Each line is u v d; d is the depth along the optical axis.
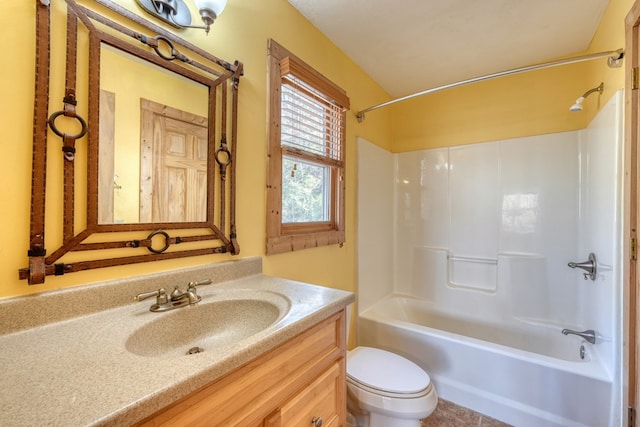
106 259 0.85
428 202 2.55
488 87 2.32
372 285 2.32
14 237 0.70
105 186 0.84
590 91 1.62
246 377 0.65
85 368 0.54
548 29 1.72
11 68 0.69
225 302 0.97
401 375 1.35
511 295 2.14
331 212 1.93
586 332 1.69
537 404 1.47
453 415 1.61
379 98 2.49
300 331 0.78
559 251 2.03
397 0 1.50
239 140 1.27
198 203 1.09
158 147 0.97
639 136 1.21
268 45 1.40
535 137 2.12
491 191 2.28
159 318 0.81
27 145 0.71
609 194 1.45
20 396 0.45
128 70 0.90
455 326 2.33
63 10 0.77
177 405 0.52
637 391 1.18
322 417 0.90
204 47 1.12
